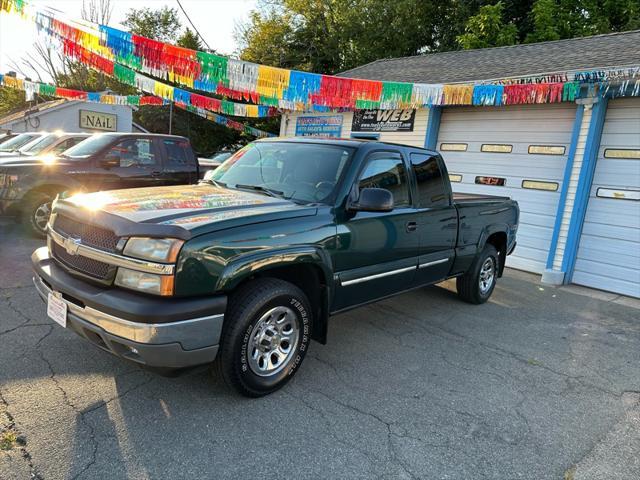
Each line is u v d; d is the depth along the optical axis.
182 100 10.32
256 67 4.93
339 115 11.33
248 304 2.90
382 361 3.90
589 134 6.83
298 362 3.34
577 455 2.80
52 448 2.44
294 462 2.52
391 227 3.98
